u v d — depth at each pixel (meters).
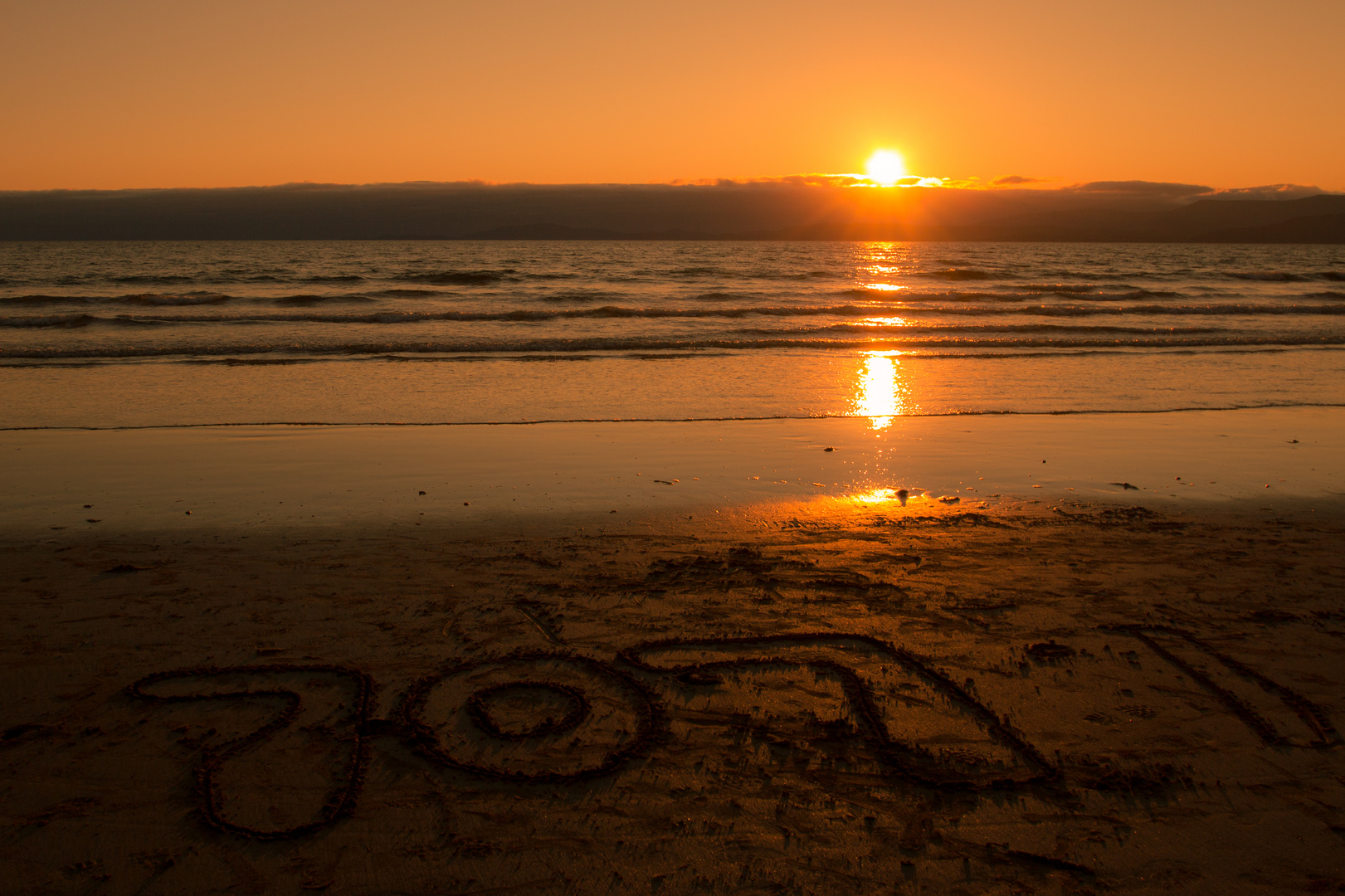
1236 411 9.88
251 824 2.65
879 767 2.97
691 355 14.31
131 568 4.64
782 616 4.15
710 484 6.60
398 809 2.73
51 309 20.31
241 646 3.76
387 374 12.17
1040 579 4.66
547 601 4.29
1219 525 5.65
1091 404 10.33
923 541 5.30
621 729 3.18
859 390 11.16
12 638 3.79
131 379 11.48
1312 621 4.12
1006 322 19.61
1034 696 3.43
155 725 3.15
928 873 2.49
